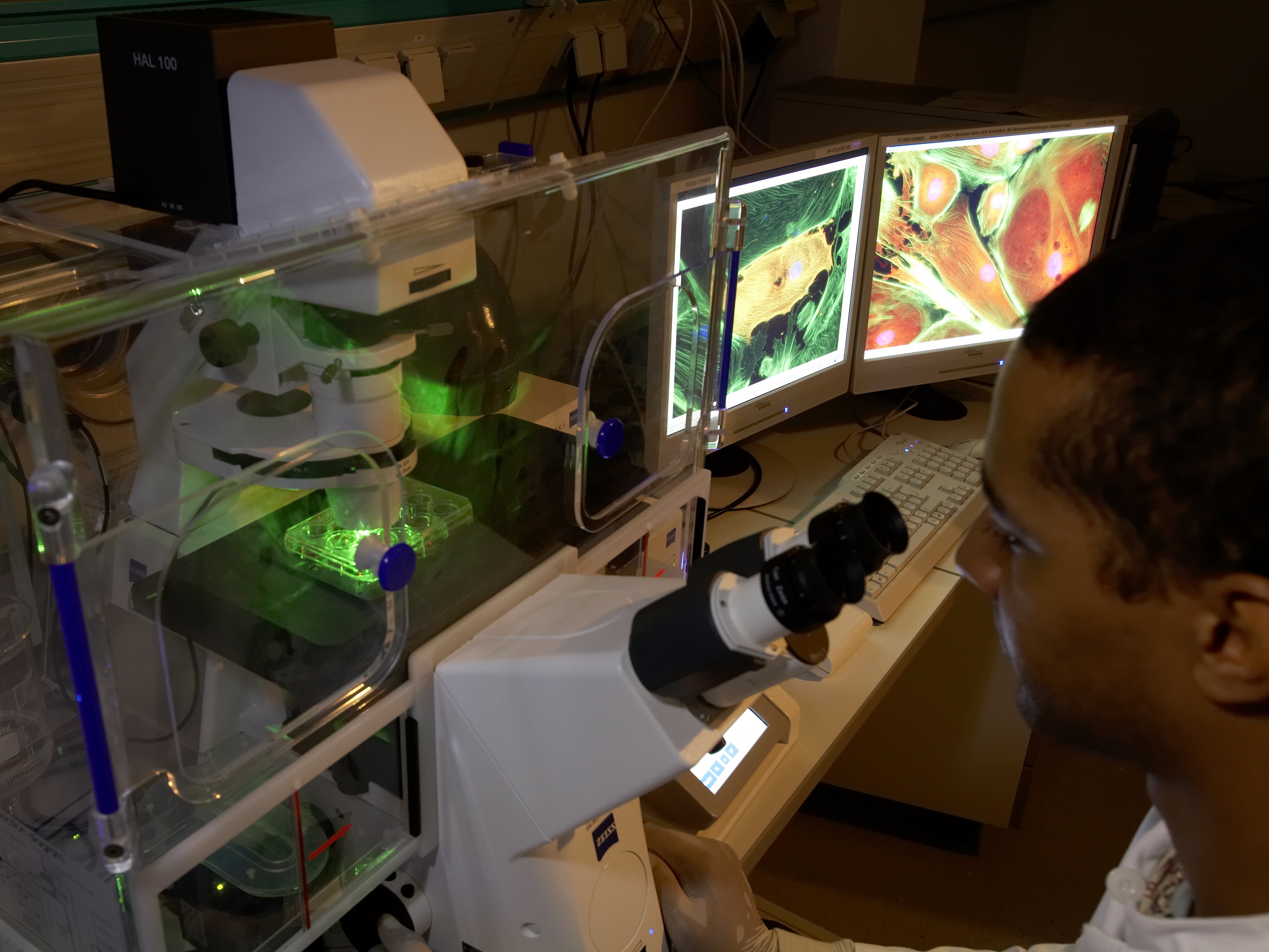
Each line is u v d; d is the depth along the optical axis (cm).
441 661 78
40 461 56
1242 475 40
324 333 77
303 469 76
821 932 120
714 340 113
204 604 80
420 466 98
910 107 199
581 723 72
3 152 104
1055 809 220
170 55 77
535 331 111
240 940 75
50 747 81
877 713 200
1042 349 48
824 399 178
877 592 141
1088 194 190
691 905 94
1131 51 389
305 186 74
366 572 78
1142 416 43
